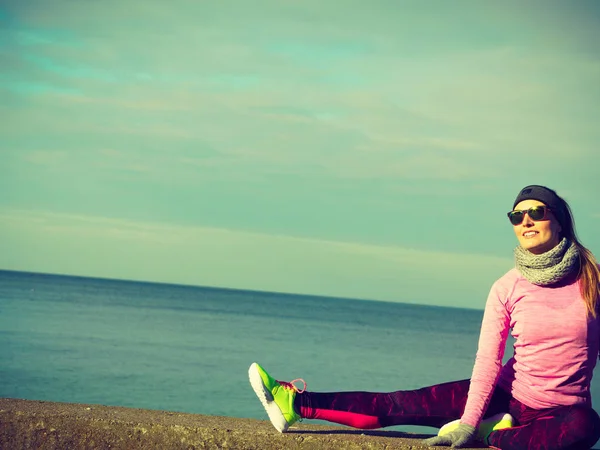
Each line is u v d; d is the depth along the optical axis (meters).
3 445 3.53
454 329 109.81
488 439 3.68
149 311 81.50
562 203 3.59
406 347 52.78
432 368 34.84
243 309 119.56
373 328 87.56
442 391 3.78
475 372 3.62
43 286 150.88
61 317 55.62
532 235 3.55
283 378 25.98
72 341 35.00
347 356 39.03
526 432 3.50
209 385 22.25
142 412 3.83
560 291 3.49
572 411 3.42
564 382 3.48
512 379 3.71
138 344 36.62
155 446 3.52
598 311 3.44
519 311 3.57
